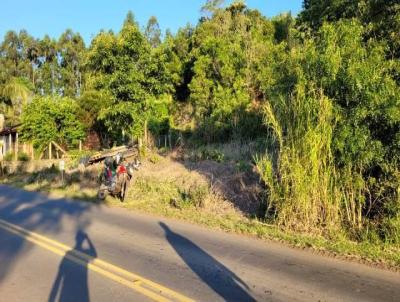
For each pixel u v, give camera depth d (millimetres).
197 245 8109
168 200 13078
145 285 5887
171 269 6621
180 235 8953
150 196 13836
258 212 10781
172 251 7672
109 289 5742
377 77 8164
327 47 8781
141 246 8000
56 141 33844
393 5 10930
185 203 12242
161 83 20125
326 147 8672
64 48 76125
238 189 12836
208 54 32562
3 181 21281
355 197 8680
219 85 29938
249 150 18609
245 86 29094
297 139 9023
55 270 6539
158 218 10938
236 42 33188
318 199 8898
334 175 8758
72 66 74562
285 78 9578
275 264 6988
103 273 6379
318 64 8852
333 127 8633
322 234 8805
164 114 30859
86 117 34469
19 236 8750
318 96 8859
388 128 8375
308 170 8898
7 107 51719
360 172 8539
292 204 9148
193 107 35250
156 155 19719
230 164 16625
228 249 7855
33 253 7477
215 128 26031
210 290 5750
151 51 19359
